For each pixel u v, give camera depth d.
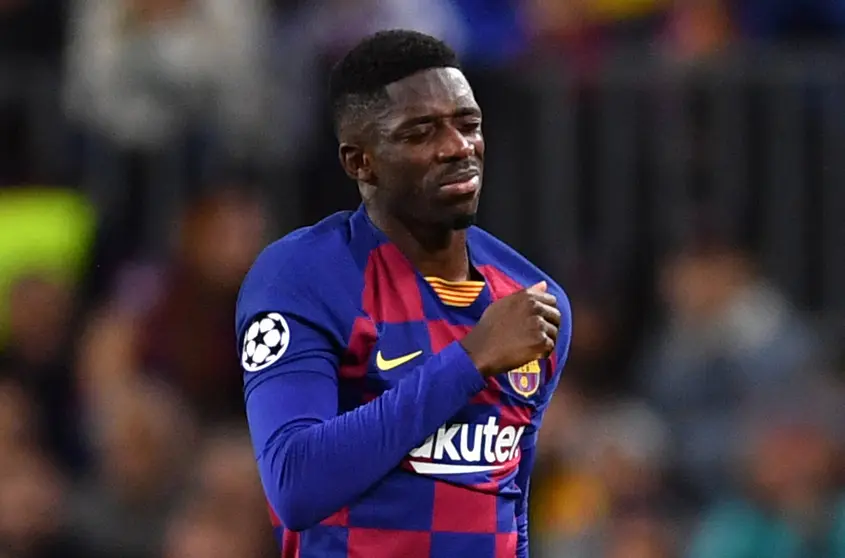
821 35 29.08
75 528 23.48
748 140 27.59
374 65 11.95
